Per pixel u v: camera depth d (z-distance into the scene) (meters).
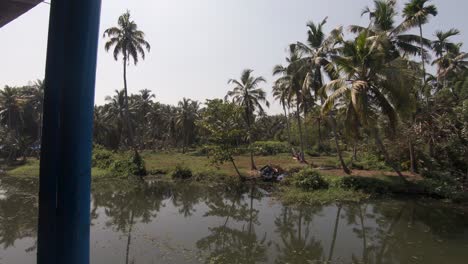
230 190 23.55
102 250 11.31
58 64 1.54
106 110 55.50
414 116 22.03
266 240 12.87
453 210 16.59
